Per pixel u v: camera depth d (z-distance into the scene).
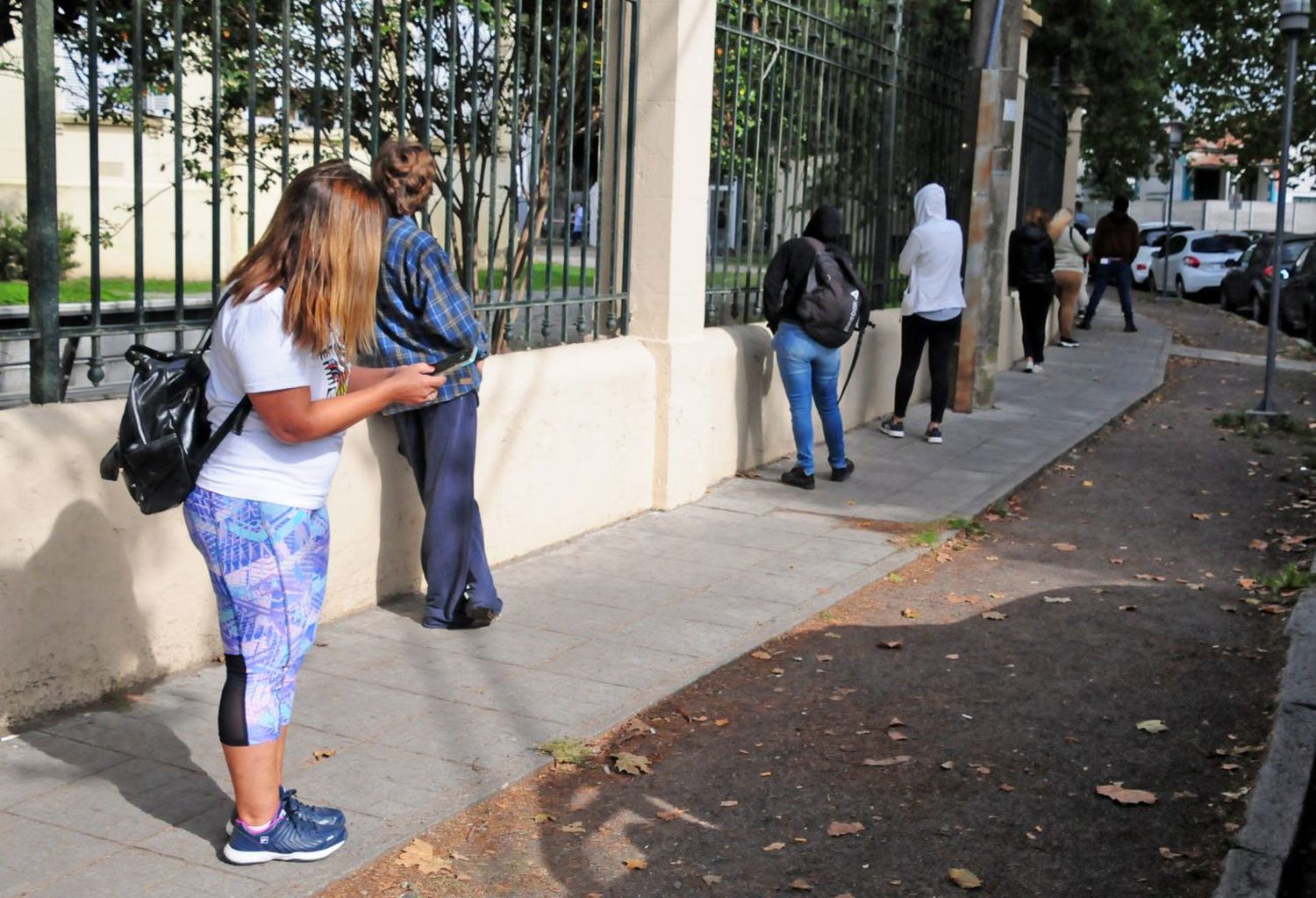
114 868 3.38
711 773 4.22
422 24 7.47
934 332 9.51
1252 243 26.27
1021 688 5.04
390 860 3.55
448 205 6.18
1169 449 10.01
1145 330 18.44
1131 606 6.07
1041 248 13.15
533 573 6.11
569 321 7.10
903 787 4.16
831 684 5.02
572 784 4.10
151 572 4.49
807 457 8.00
